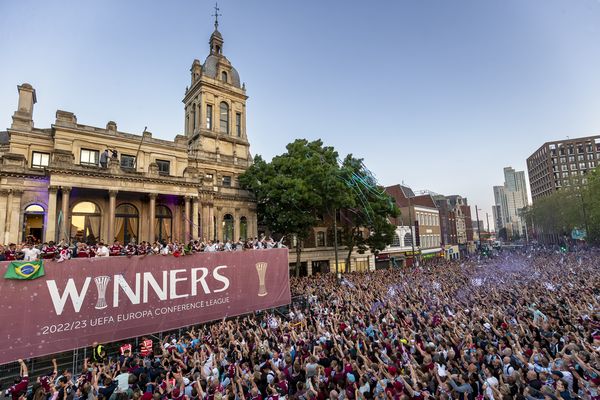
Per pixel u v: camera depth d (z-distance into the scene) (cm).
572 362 962
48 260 1335
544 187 11419
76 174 2442
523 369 908
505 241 17988
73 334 1346
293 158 3494
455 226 8156
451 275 3167
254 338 1338
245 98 4531
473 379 873
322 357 1092
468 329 1309
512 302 1888
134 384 971
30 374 1305
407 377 896
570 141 10750
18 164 2380
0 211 2292
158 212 3019
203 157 3797
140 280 1541
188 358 1204
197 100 4206
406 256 5597
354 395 848
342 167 3650
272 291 2017
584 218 6034
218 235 3441
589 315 1423
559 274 2888
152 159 3241
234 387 903
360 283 2719
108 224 2614
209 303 1745
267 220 3734
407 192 6688
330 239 4450
